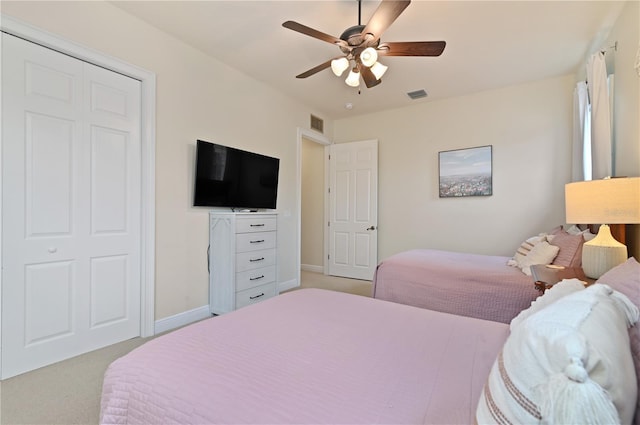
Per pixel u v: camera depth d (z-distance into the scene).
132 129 2.62
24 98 2.04
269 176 3.90
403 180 4.75
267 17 2.55
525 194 3.88
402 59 3.22
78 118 2.30
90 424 1.58
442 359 1.03
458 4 2.34
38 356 2.11
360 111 4.95
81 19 2.26
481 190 4.14
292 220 4.46
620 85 2.42
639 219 1.72
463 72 3.52
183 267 2.97
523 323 0.66
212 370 0.94
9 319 1.99
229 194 3.38
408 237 4.70
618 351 0.56
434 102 4.48
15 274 2.01
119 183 2.54
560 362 0.51
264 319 1.39
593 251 1.86
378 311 1.53
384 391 0.85
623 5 2.33
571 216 2.01
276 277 3.60
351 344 1.15
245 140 3.65
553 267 2.13
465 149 4.24
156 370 0.95
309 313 1.49
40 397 1.79
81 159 2.32
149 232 2.69
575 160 3.33
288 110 4.32
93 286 2.40
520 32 2.71
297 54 3.17
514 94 3.93
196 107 3.08
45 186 2.14
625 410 0.52
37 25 2.05
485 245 4.13
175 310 2.90
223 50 3.10
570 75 3.60
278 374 0.93
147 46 2.67
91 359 2.25
